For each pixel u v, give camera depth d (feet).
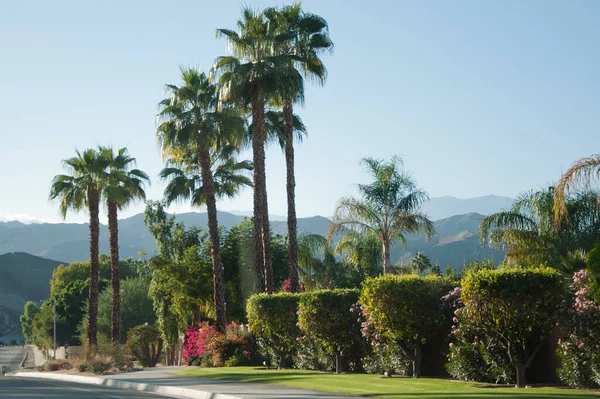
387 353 84.12
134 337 191.52
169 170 163.43
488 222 101.40
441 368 78.48
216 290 137.28
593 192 94.32
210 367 125.39
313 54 128.77
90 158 167.73
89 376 120.88
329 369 98.02
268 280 124.57
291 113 127.13
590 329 61.72
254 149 124.06
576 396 53.06
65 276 420.77
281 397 61.87
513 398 52.75
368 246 148.46
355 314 91.56
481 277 65.46
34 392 82.38
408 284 76.74
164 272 171.63
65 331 327.47
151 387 85.35
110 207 173.27
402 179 135.13
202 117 134.41
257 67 120.06
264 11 128.88
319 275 175.83
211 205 138.00
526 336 65.98
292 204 125.90
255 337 122.52
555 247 94.43
